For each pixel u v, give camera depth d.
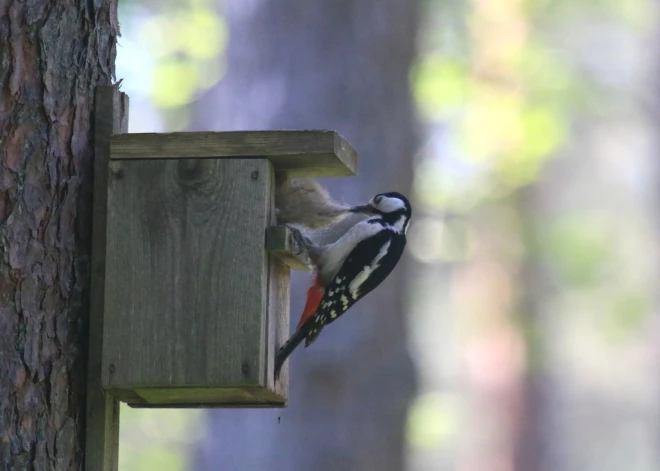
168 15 20.70
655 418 35.72
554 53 27.73
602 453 37.88
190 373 7.68
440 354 32.22
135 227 7.84
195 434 21.80
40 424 7.52
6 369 7.41
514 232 31.69
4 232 7.53
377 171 14.20
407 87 14.68
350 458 13.59
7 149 7.61
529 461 32.28
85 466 7.77
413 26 14.84
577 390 37.66
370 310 14.05
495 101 25.86
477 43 26.16
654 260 32.47
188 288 7.77
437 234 26.11
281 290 8.64
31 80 7.75
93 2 8.13
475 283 32.16
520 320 32.19
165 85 20.45
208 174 7.85
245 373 7.66
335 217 9.01
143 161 7.91
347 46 14.30
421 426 27.03
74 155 7.90
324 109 14.17
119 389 7.80
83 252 7.91
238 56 14.61
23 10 7.76
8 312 7.48
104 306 7.80
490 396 32.31
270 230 7.84
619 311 32.78
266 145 7.88
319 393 13.71
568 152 33.22
